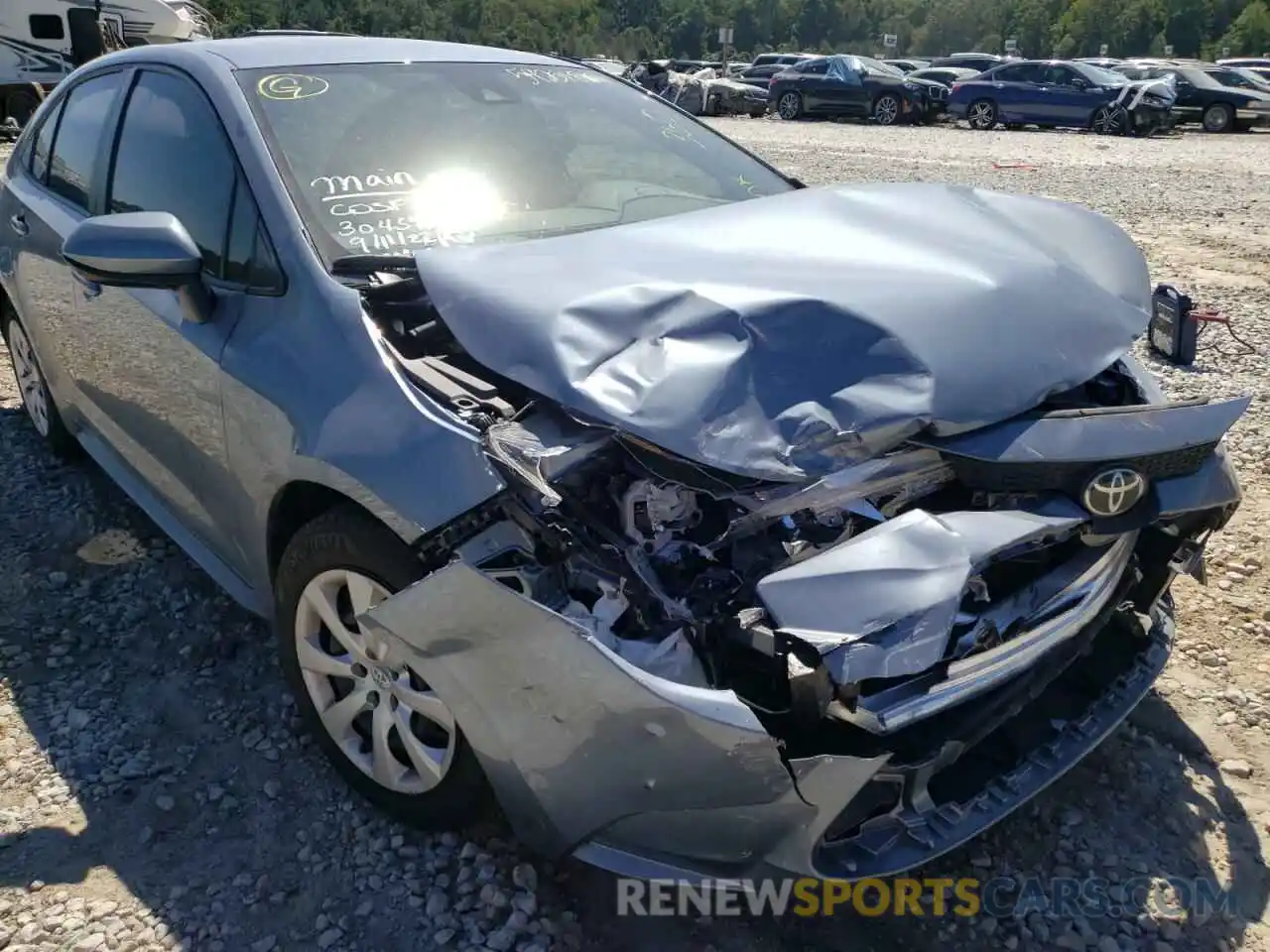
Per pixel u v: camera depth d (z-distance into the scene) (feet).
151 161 10.98
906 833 7.18
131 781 9.16
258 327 8.93
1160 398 9.22
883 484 7.22
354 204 9.46
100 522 13.62
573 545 6.93
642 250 8.67
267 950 7.59
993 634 7.17
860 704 6.59
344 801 8.93
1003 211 10.32
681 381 7.07
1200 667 10.83
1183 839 8.64
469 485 7.14
